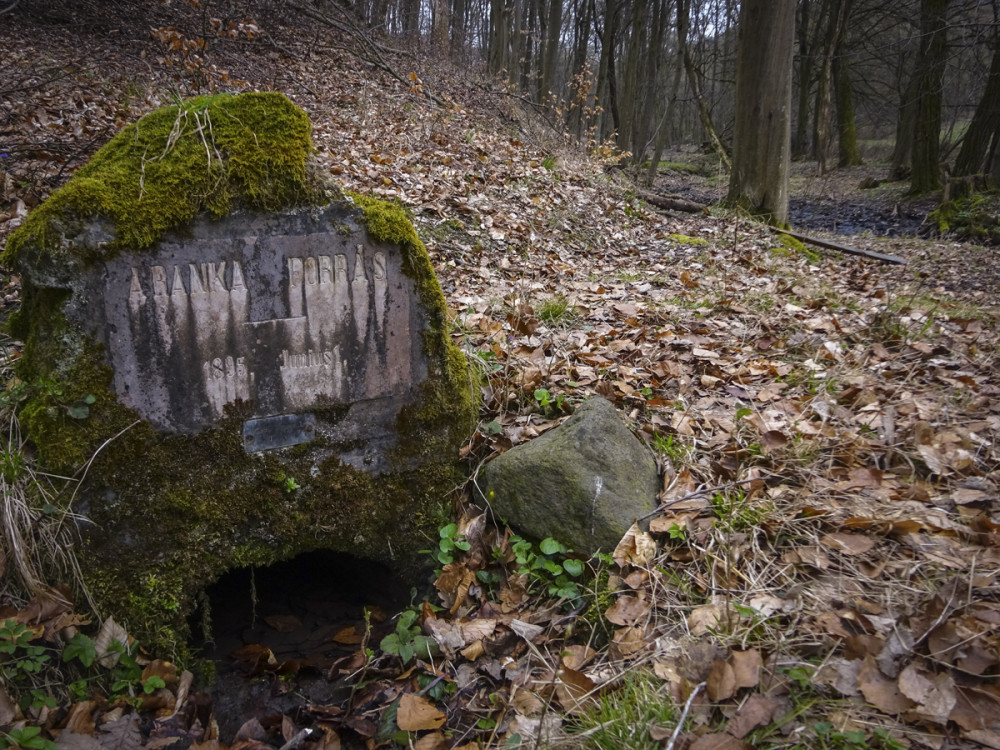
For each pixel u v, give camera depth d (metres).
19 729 2.11
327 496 2.87
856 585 2.36
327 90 11.08
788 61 9.49
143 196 2.35
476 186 7.91
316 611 3.10
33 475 2.47
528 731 2.15
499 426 3.23
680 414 3.39
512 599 2.72
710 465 3.03
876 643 2.10
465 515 3.01
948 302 5.40
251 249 2.52
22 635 2.27
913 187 15.91
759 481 2.83
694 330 4.56
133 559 2.60
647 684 2.15
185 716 2.43
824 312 4.96
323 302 2.67
